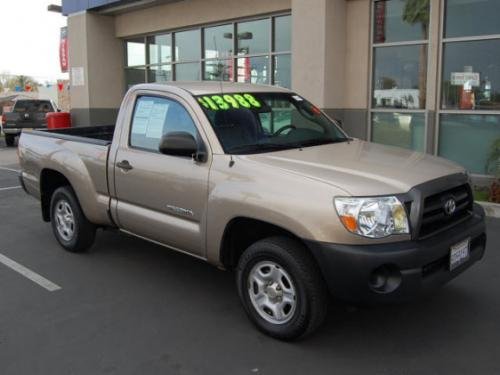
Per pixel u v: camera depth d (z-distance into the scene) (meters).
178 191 4.52
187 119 4.62
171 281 5.27
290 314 3.84
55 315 4.52
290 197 3.70
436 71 9.59
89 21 15.80
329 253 3.50
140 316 4.48
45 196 6.47
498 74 9.07
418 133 10.17
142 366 3.69
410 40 10.01
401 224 3.53
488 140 9.33
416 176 3.82
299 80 10.62
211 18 13.30
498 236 6.52
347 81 10.83
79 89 16.44
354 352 3.81
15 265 5.82
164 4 14.49
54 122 16.27
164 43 15.23
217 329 4.21
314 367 3.62
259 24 12.53
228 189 4.08
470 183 4.30
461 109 9.51
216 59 13.73
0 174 12.96
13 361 3.78
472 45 9.26
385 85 10.47
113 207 5.30
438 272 3.70
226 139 4.40
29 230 7.33
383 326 4.20
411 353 3.79
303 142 4.80
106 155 5.33
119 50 16.58
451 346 3.88
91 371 3.64
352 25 10.59
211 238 4.27
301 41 10.48
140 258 5.98
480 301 4.65
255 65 12.76
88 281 5.30
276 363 3.69
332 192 3.56
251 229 4.24
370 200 3.51
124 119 5.25
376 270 3.50
